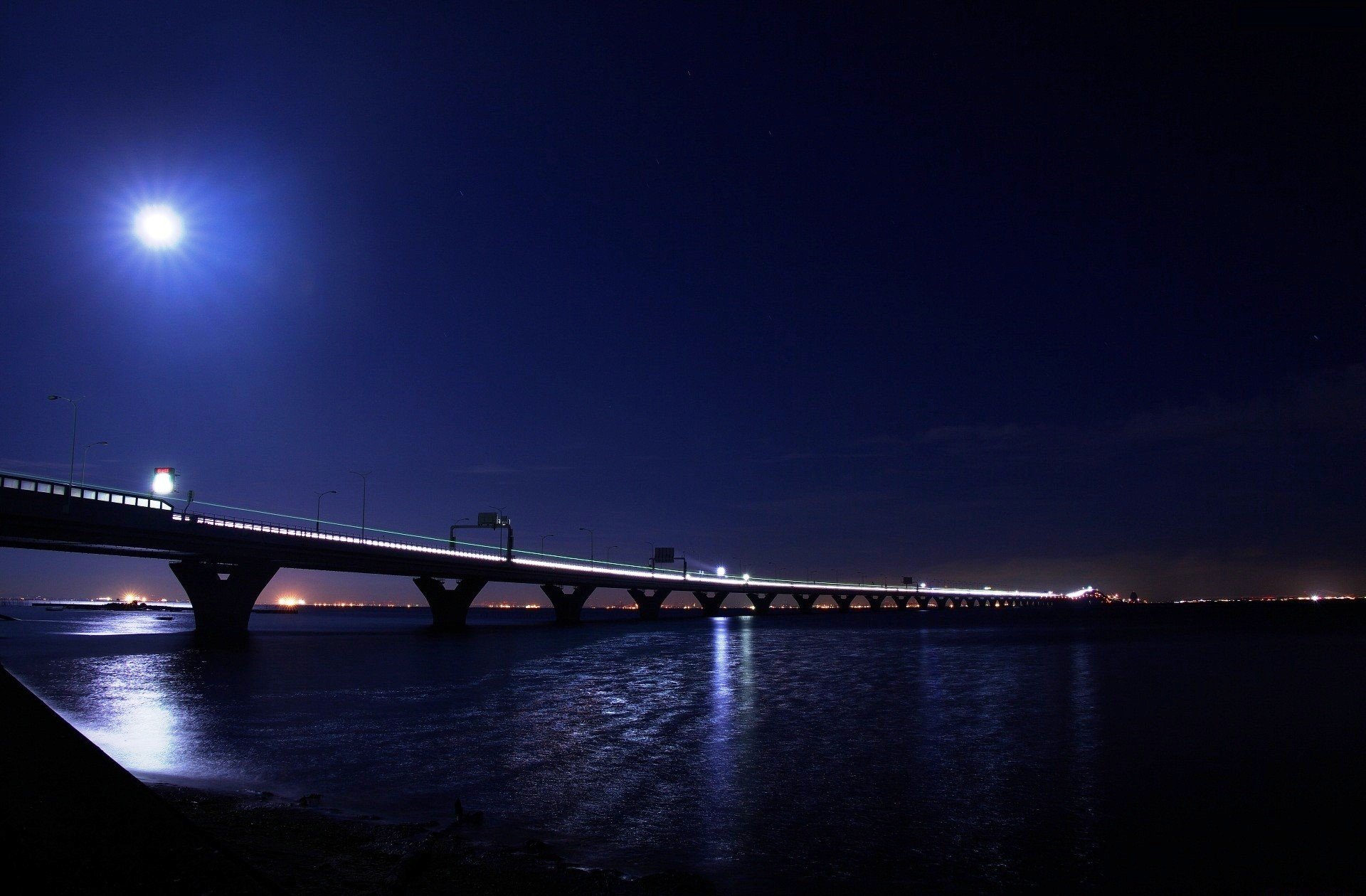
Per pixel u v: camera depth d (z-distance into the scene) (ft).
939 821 64.28
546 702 132.36
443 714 116.67
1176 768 84.02
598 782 75.25
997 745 96.78
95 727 100.78
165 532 224.94
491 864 46.24
